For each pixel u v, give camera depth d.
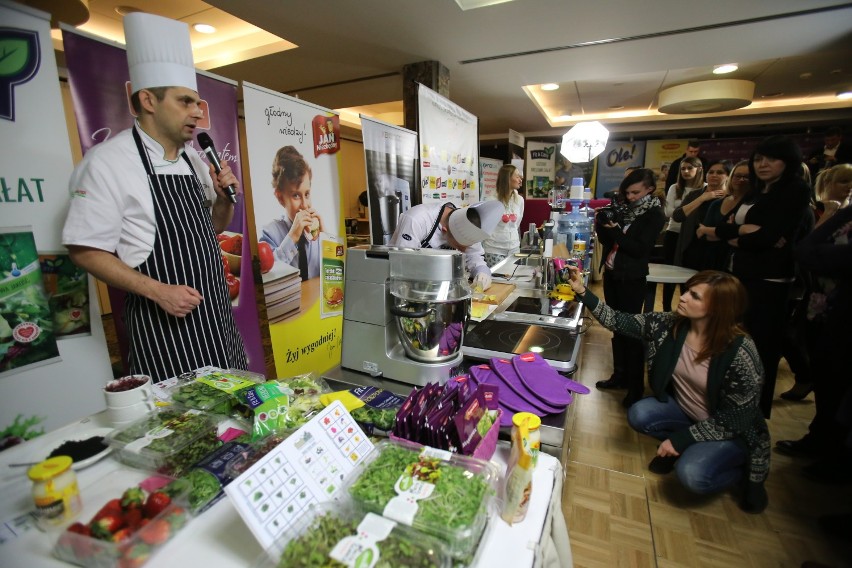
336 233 2.57
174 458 0.79
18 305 1.31
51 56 1.32
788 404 2.69
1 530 0.65
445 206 2.01
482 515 0.63
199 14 3.28
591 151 3.78
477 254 2.24
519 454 0.68
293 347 2.38
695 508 1.79
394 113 7.16
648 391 2.84
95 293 1.50
